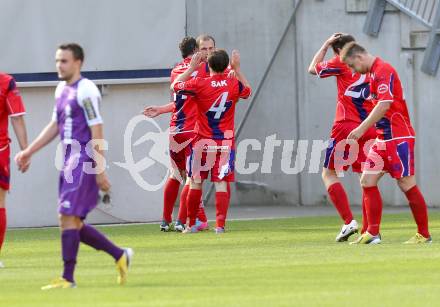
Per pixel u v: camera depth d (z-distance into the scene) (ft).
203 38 122.21
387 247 99.45
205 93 119.34
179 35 137.59
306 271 81.35
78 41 136.56
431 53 156.76
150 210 140.56
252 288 71.97
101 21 136.67
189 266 87.10
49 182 139.54
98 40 136.77
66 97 73.72
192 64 119.14
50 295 69.31
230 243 109.19
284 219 144.25
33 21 135.95
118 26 136.87
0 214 92.68
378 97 98.78
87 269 86.33
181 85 119.14
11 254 104.01
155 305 63.87
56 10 136.15
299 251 98.07
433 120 158.61
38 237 124.36
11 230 136.05
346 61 100.48
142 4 136.98
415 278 76.07
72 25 136.36
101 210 139.74
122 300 66.39
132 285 74.49
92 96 72.95
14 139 138.72
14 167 139.03
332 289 70.74
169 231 127.24
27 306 64.23
